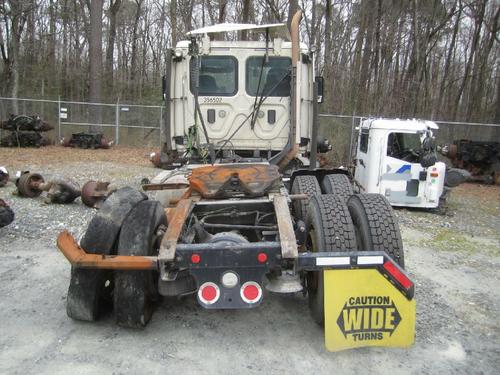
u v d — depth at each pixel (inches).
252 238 179.3
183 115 271.9
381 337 132.5
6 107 918.4
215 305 131.3
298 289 137.3
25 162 617.3
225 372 130.4
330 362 136.3
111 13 1305.4
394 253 146.8
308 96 274.8
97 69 925.8
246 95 268.4
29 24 1263.5
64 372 129.1
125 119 896.3
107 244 143.1
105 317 160.9
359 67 874.1
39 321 158.7
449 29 1090.7
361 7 925.8
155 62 1448.1
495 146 620.7
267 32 260.8
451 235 314.5
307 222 163.6
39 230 271.7
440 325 165.0
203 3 1108.5
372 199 158.7
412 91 860.0
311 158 273.6
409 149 392.2
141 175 525.0
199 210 174.7
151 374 129.0
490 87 1146.7
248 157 276.4
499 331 162.4
